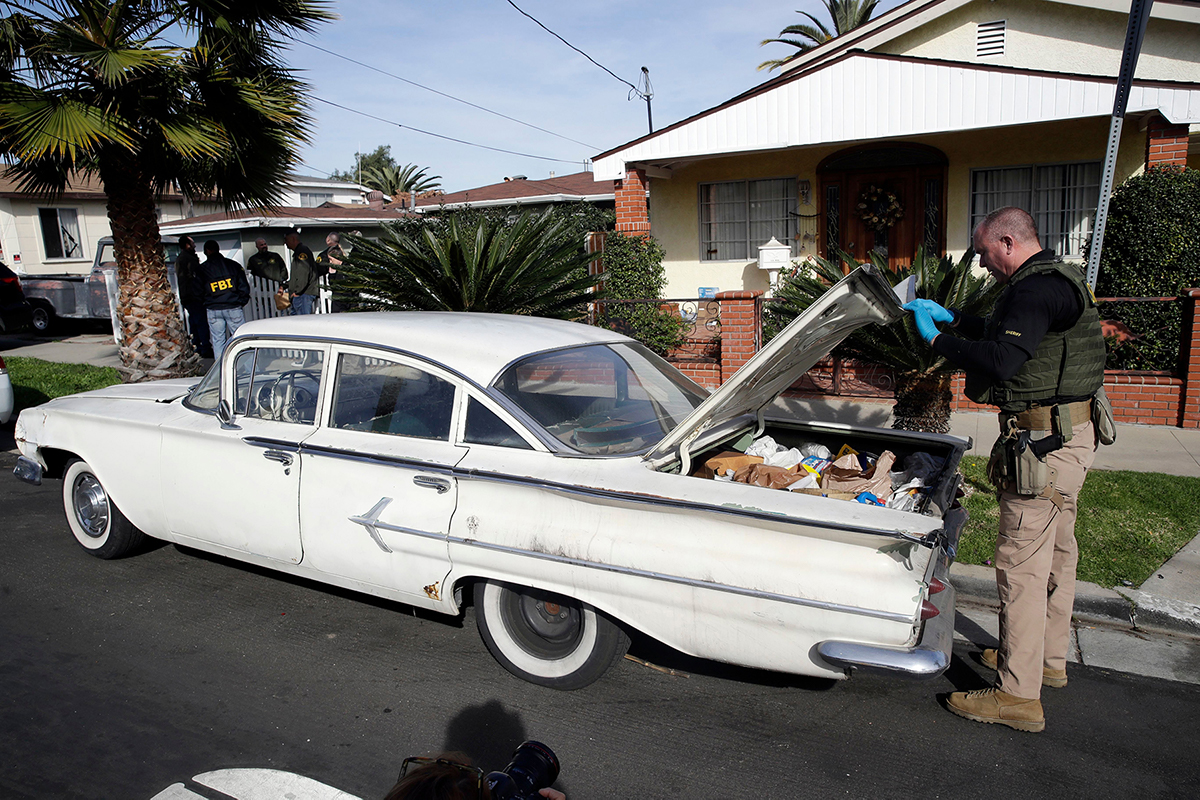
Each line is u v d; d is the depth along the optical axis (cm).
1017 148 1112
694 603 305
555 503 330
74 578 491
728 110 1117
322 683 372
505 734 332
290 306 1177
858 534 274
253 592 471
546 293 769
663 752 320
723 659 309
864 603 276
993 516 535
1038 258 311
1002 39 1167
